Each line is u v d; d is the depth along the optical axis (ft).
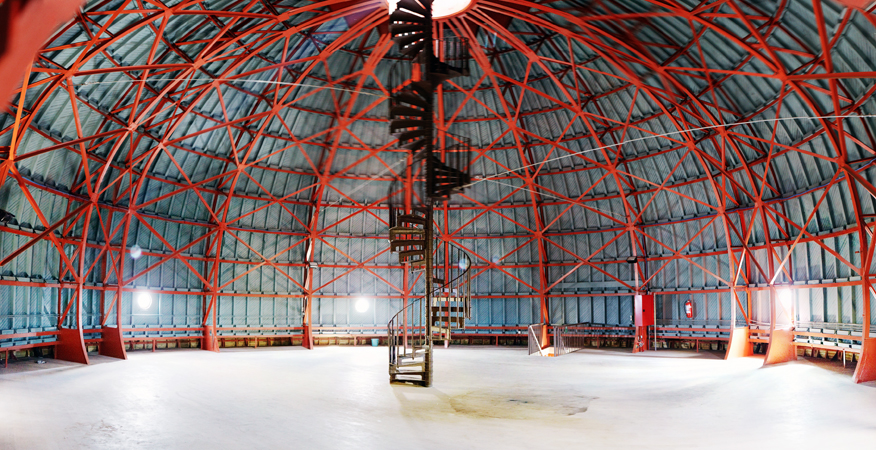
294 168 121.19
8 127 65.00
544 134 117.91
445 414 50.11
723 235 107.65
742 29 71.61
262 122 107.86
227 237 121.08
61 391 58.80
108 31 70.38
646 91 90.07
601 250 123.95
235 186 116.67
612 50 82.89
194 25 80.23
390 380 69.00
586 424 46.01
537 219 125.59
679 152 105.60
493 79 99.25
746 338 101.30
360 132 120.16
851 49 61.87
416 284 134.51
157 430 41.86
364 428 43.65
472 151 122.72
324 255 130.41
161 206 108.27
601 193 121.19
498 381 71.97
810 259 87.35
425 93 73.51
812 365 77.51
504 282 131.95
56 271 89.56
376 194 129.90
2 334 76.79
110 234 98.89
